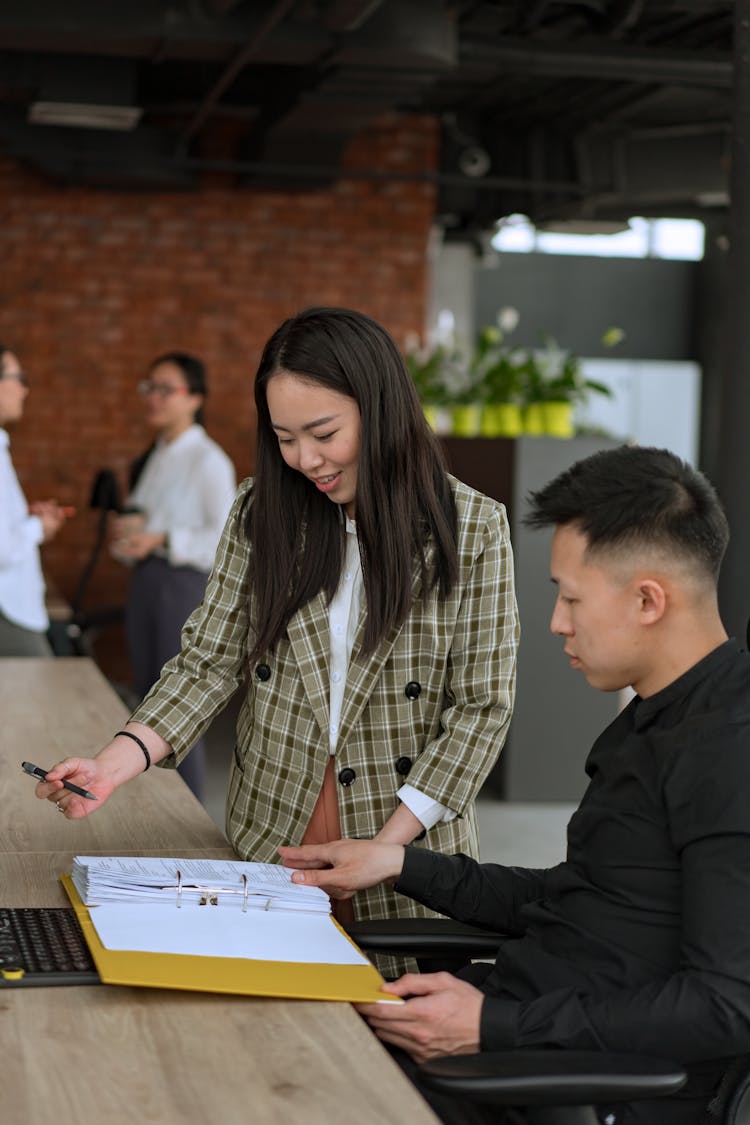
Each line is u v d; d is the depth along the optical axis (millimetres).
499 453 5766
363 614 2053
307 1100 1283
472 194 8703
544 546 5695
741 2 3135
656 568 1565
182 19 5574
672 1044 1451
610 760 1647
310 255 8430
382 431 1969
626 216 9375
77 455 8273
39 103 6383
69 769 1986
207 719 2152
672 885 1558
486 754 2059
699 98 7703
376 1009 1530
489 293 11469
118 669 8406
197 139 8242
